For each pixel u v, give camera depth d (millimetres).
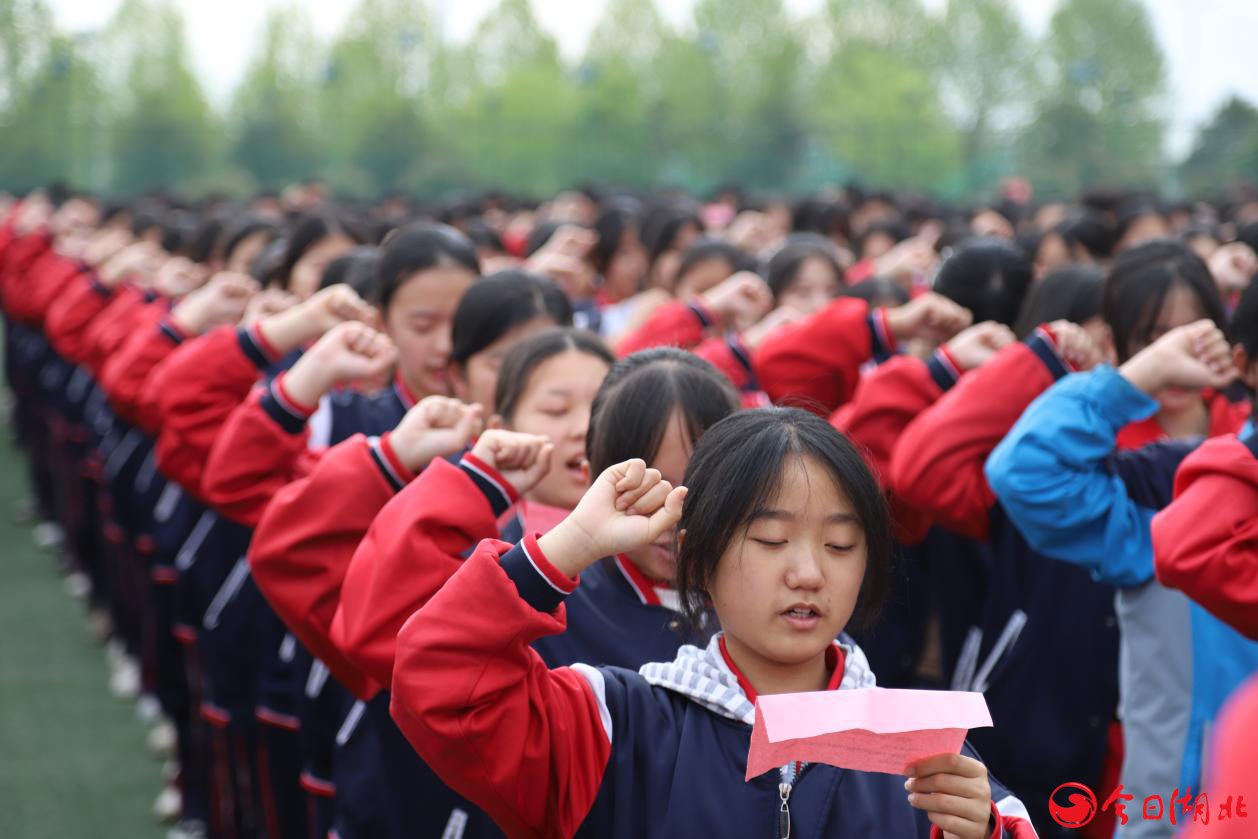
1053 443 2584
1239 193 14273
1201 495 2205
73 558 7664
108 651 6543
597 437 2098
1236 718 852
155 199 12211
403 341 3283
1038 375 2951
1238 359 2539
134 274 6594
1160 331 2846
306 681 3350
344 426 3389
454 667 1609
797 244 4879
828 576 1593
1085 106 21891
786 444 1596
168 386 3406
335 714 3312
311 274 4441
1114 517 2582
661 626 2139
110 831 4582
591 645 2145
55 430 8078
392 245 3303
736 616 1620
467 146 23016
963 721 1425
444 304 3264
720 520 1599
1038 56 23828
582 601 2182
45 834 4539
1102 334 3197
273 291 4531
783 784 1632
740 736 1671
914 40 25250
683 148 22797
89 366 6711
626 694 1722
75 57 22562
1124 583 2598
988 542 3043
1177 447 2732
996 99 24406
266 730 3779
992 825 1544
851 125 22922
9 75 22250
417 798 2555
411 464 2410
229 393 3406
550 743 1647
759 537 1589
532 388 2445
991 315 3734
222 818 4219
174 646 4789
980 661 3047
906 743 1440
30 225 10188
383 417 3391
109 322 6523
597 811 1682
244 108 23719
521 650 1630
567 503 2424
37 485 8977
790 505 1579
